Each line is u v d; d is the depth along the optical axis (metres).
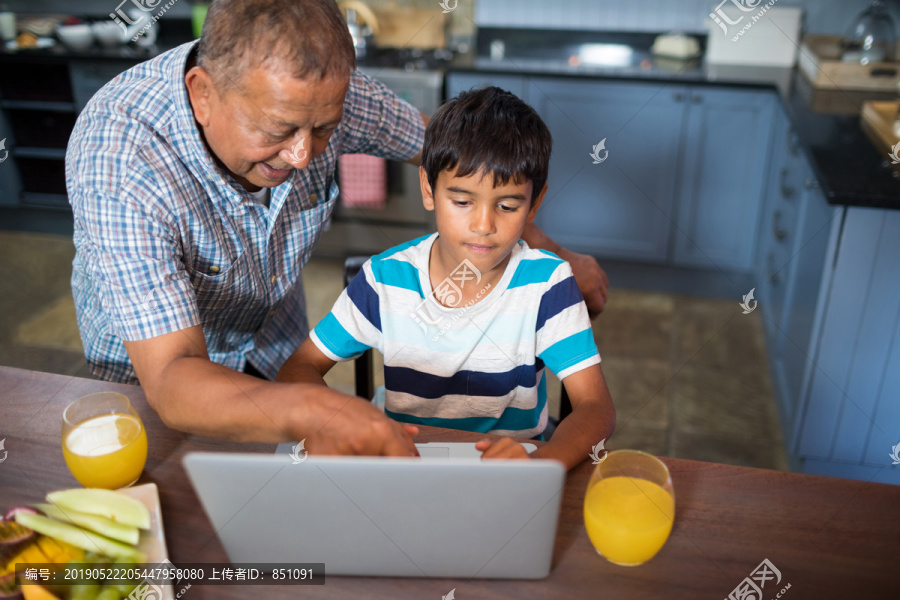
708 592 0.56
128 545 0.58
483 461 0.53
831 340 1.46
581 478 0.69
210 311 0.95
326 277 2.58
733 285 2.44
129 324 0.74
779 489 0.67
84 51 2.60
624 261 2.54
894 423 1.50
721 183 2.29
